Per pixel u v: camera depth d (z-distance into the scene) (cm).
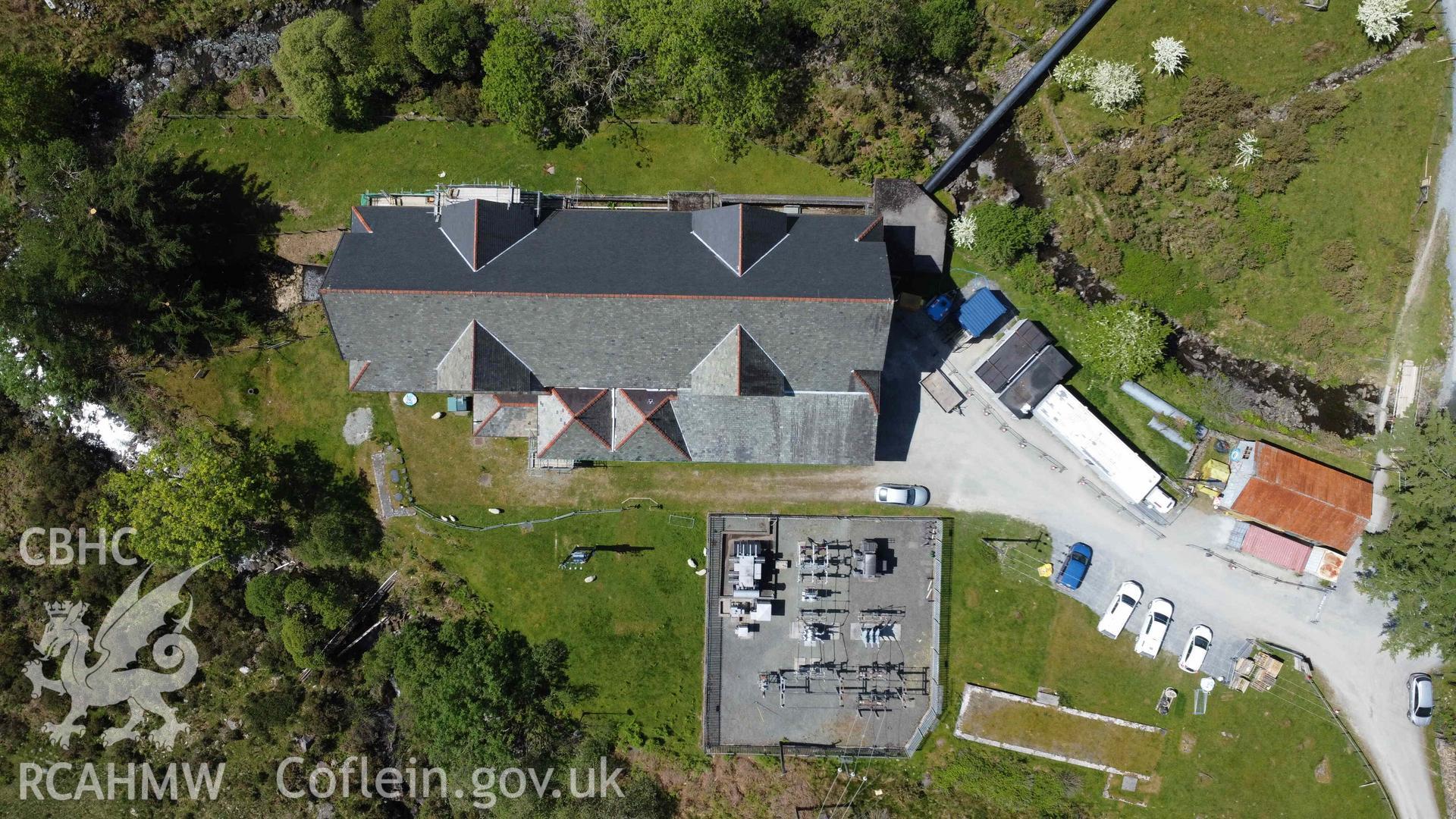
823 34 4497
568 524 4819
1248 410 4675
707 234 4178
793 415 4356
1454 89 4453
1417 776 4603
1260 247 4600
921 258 4569
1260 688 4666
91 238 4228
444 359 4156
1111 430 4491
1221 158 4569
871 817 4731
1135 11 4606
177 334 4672
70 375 4619
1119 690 4728
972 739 4794
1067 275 4766
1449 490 4062
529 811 4600
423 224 4225
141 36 4884
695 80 4388
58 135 4769
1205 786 4688
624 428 4331
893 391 4756
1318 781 4647
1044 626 4753
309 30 4428
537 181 4809
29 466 4881
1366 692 4638
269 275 4841
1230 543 4675
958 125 4812
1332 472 4478
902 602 4781
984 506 4772
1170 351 4722
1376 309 4569
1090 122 4697
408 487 4831
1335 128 4525
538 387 4244
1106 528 4722
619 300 3916
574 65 4506
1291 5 4528
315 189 4828
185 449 4466
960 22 4566
